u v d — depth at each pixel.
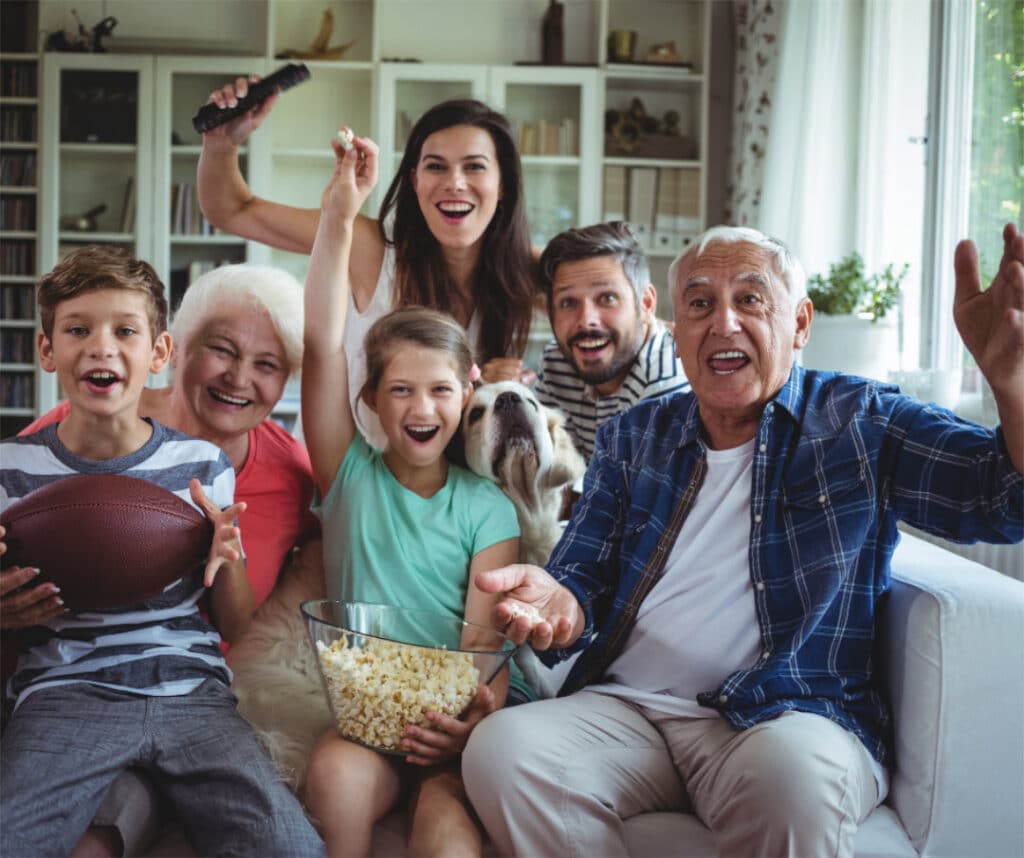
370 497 1.64
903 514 1.44
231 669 1.57
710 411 1.55
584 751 1.39
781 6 4.07
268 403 1.74
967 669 1.38
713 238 1.52
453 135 2.21
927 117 2.97
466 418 1.70
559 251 2.11
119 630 1.41
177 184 4.81
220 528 1.40
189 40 4.80
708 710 1.46
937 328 2.93
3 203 4.82
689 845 1.36
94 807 1.29
